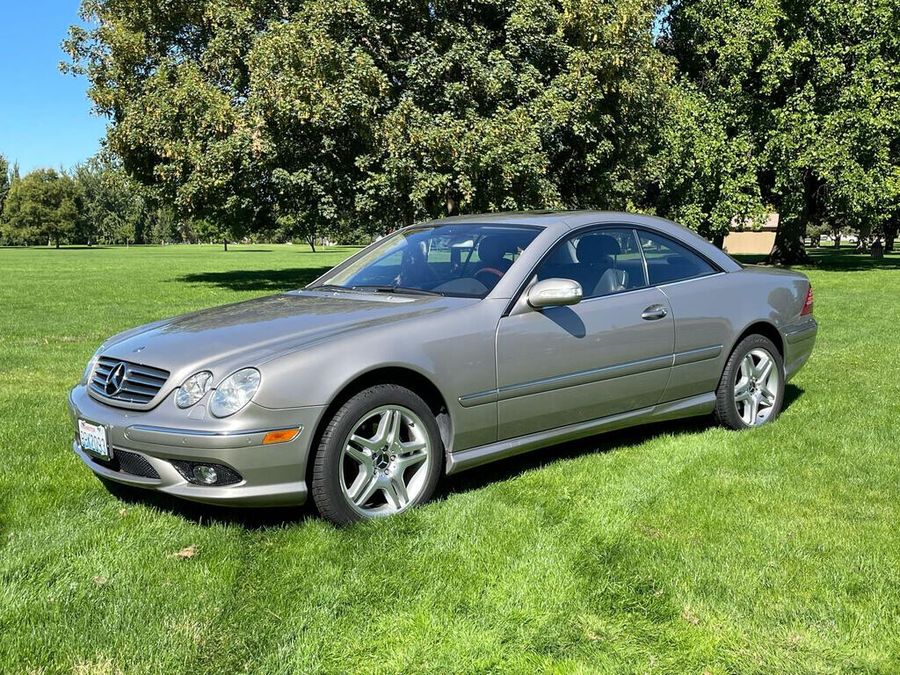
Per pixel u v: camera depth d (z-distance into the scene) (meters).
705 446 4.87
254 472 3.34
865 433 5.16
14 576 3.11
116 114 22.75
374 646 2.60
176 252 71.25
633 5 18.08
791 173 25.11
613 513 3.75
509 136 17.56
